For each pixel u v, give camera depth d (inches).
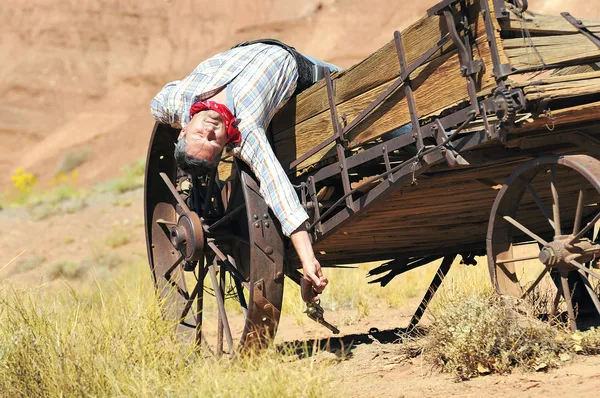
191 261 279.9
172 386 198.8
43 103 2058.3
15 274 794.8
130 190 1175.6
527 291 225.5
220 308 274.7
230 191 293.0
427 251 305.1
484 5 190.9
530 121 189.3
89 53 2091.5
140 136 1918.1
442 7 198.7
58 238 922.1
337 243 281.0
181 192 319.0
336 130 245.1
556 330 219.6
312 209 256.4
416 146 220.2
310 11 1838.1
